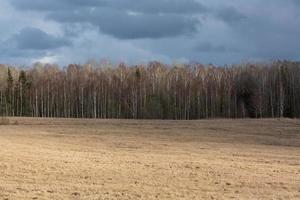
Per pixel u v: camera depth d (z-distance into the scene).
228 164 27.89
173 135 54.19
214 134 55.47
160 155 32.56
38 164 25.48
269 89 112.69
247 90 117.94
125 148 38.69
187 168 25.66
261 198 18.12
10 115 120.50
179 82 122.06
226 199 17.75
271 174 24.33
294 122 70.94
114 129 62.72
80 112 120.75
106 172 23.61
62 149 36.06
